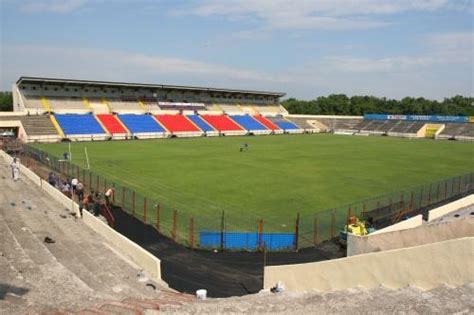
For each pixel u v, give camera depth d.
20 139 76.88
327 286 14.45
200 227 27.64
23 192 32.97
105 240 22.83
